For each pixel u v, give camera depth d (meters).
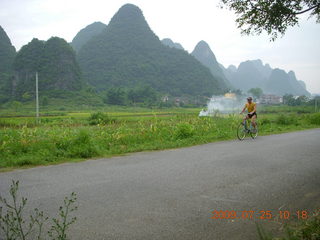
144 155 8.30
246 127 12.54
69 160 7.60
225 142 11.38
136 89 158.75
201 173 5.93
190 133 12.37
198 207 3.99
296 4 5.36
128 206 4.00
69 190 4.73
